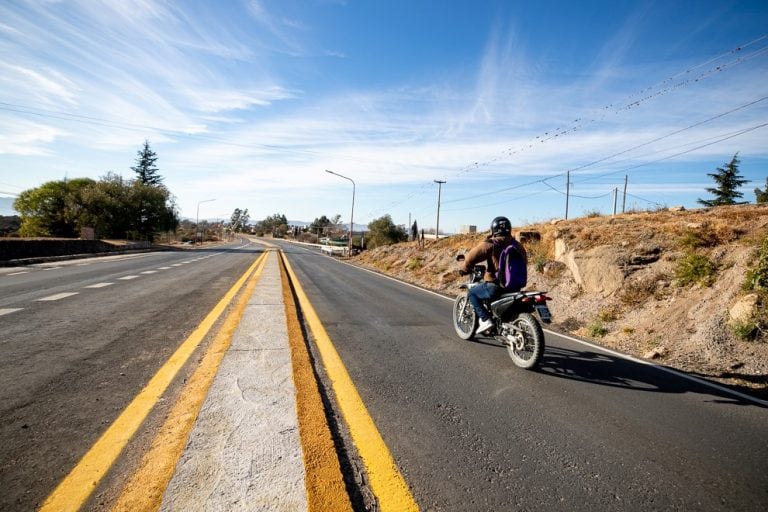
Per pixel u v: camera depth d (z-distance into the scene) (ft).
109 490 6.00
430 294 37.86
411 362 14.12
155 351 13.65
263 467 6.55
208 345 14.47
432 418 9.50
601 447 8.51
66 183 139.85
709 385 13.38
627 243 31.01
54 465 6.68
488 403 10.68
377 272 68.95
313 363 13.37
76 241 75.15
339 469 6.67
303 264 72.95
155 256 82.12
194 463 6.57
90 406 9.11
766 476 7.64
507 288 14.97
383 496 6.32
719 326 19.11
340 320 21.29
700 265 24.29
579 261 32.58
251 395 9.52
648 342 20.85
